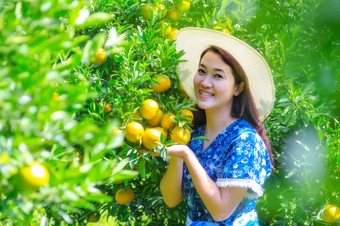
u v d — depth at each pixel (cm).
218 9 288
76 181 88
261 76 227
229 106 217
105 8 231
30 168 85
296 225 263
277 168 287
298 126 283
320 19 89
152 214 293
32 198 87
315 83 118
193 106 239
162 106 205
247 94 217
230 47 221
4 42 81
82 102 95
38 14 83
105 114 202
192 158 192
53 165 100
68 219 99
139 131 184
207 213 212
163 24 242
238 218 204
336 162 239
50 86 90
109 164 90
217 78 210
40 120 84
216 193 195
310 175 245
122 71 204
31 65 84
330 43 102
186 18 278
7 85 79
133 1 248
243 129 207
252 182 196
